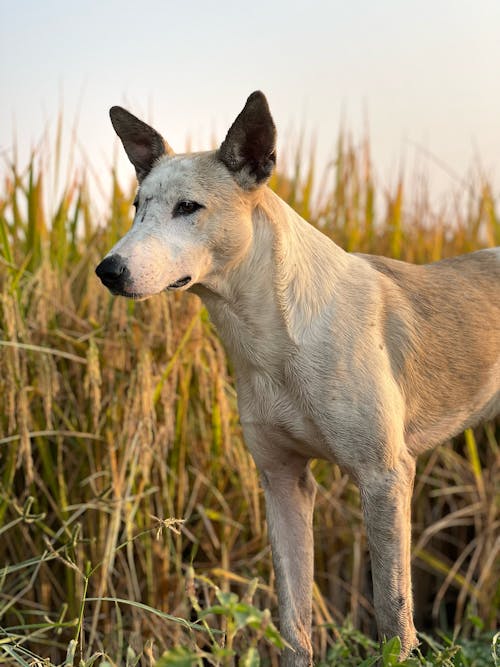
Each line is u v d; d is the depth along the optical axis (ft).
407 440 13.17
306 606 12.70
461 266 14.06
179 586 15.03
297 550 12.85
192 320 15.03
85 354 15.39
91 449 15.14
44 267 15.30
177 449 15.35
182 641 14.84
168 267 11.34
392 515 11.94
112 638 14.57
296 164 20.17
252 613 7.48
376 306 12.45
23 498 15.08
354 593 16.63
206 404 15.34
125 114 12.91
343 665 13.17
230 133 11.73
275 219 12.09
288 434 12.46
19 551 15.05
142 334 14.93
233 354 12.57
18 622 14.88
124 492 14.85
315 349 11.95
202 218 11.62
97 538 14.90
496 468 17.44
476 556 17.08
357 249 19.56
